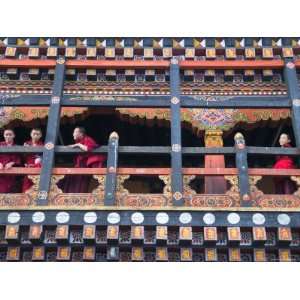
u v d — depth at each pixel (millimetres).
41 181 16266
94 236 15445
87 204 15992
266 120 17797
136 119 17906
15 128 19828
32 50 18641
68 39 18750
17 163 17141
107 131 20234
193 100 17953
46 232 15680
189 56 18531
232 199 16047
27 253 15750
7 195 16141
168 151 16859
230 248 15594
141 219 15641
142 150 16844
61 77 18219
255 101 17984
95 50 18625
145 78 18391
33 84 18328
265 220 15578
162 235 15422
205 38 18703
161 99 18047
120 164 21516
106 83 18344
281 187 17328
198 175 16438
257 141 20344
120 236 15609
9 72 18391
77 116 17906
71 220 15641
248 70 18438
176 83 18125
